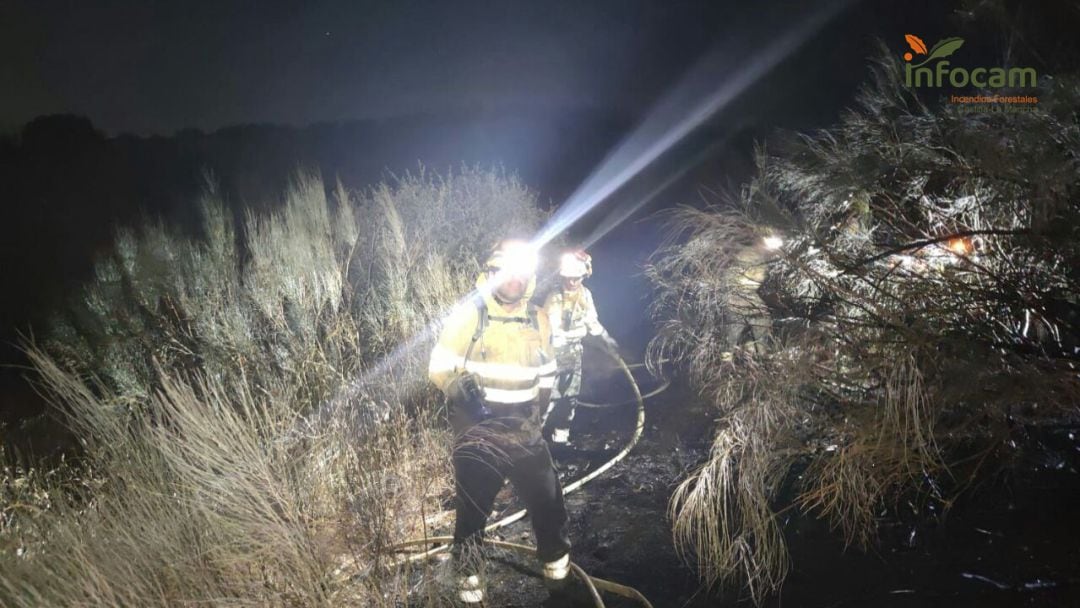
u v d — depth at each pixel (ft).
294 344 19.27
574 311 19.85
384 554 12.92
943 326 12.28
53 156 52.34
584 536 15.05
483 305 13.03
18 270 31.32
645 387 22.88
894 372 11.89
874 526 13.58
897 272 13.39
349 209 28.35
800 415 13.84
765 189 15.42
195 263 22.98
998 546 12.50
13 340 25.02
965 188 13.93
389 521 13.85
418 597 12.70
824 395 13.85
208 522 11.49
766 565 12.57
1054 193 11.49
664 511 15.61
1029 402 11.72
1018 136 11.61
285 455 14.10
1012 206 12.84
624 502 16.25
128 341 19.54
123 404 16.79
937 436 12.31
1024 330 12.87
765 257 15.76
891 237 14.84
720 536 13.99
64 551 10.57
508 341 12.94
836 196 14.32
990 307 12.47
